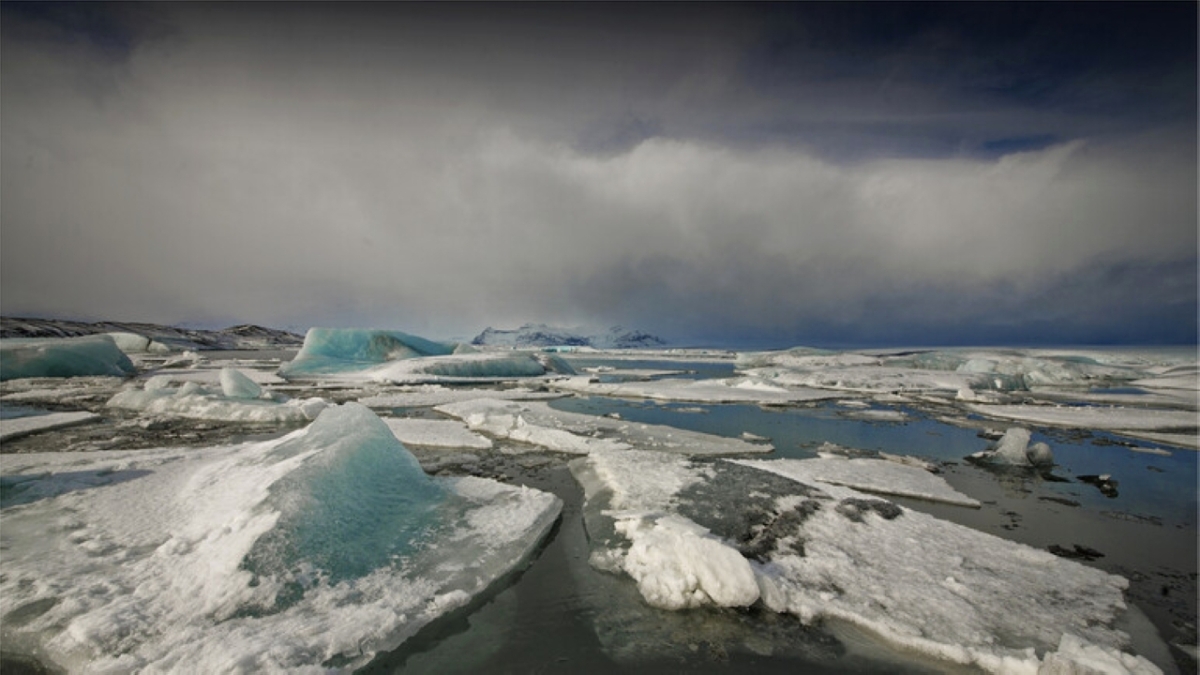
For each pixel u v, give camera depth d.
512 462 11.15
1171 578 6.07
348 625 4.54
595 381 30.64
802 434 15.02
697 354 102.31
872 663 4.41
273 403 16.91
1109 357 53.50
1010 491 9.60
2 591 4.96
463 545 6.48
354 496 6.80
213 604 4.70
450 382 29.97
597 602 5.39
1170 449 13.63
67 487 8.16
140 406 17.11
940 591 5.41
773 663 4.41
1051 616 5.00
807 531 6.80
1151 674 3.83
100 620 4.38
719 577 5.27
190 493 7.50
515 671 4.30
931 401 23.41
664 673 4.28
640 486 8.60
